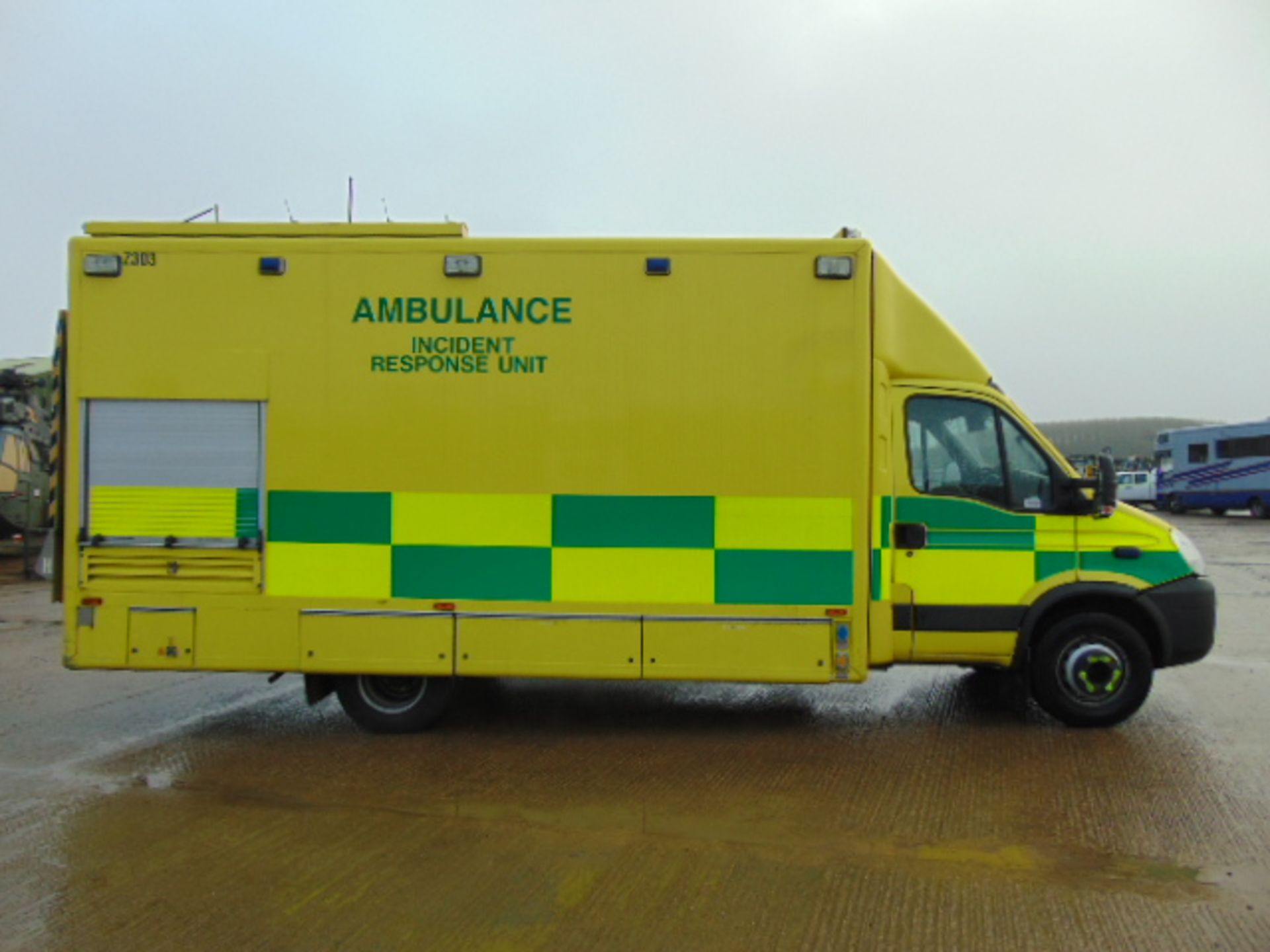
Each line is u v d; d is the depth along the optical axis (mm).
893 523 5914
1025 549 5922
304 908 3695
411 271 5688
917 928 3545
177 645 5730
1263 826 4523
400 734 6078
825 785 5113
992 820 4602
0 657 8742
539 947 3406
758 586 5629
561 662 5664
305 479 5684
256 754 5699
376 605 5703
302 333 5691
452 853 4215
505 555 5676
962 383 6004
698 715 6602
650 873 4020
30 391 17047
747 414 5621
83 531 5730
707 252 5637
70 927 3549
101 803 4844
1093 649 6023
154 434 5707
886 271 5805
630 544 5648
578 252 5660
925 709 6750
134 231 5809
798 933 3510
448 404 5676
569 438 5656
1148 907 3713
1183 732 6121
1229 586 14336
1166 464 37281
